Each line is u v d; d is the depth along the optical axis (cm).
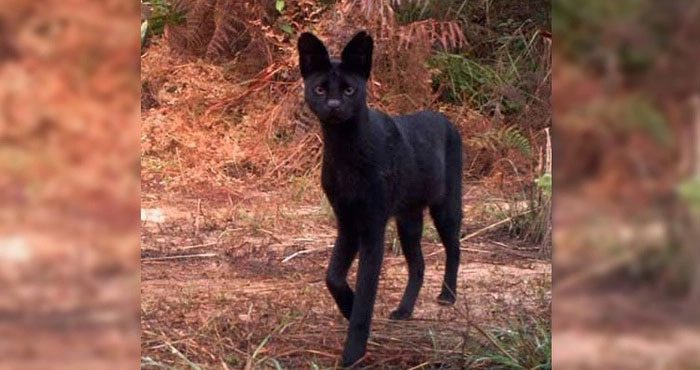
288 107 1767
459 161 1062
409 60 1783
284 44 1844
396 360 809
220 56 1944
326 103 805
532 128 1819
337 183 837
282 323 884
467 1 2022
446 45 1852
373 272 826
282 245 1297
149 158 1736
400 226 967
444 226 1038
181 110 1822
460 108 1833
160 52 1898
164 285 1056
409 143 934
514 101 1862
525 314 921
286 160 1722
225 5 1898
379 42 1739
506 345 811
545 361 739
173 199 1584
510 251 1292
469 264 1215
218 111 1836
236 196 1612
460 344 840
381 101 1747
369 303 813
